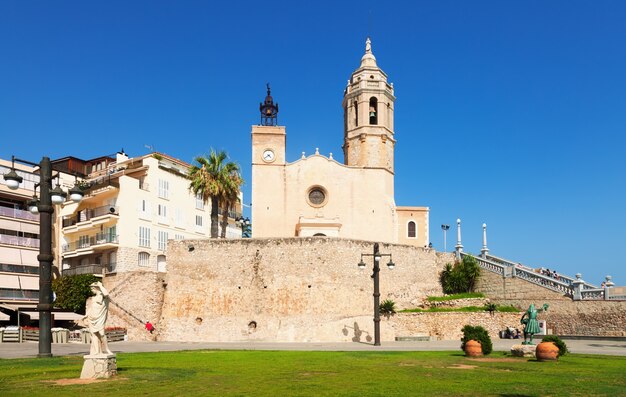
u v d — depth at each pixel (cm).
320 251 5038
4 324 5919
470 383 1833
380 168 6544
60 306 5675
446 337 4978
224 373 2098
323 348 3803
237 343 4622
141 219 6619
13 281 6253
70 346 3959
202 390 1670
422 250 5719
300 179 6372
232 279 5003
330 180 6406
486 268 5594
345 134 7100
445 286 5791
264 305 4934
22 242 6444
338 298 5000
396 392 1641
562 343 2792
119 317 5091
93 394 1588
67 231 6862
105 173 7125
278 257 5016
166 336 4947
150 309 5028
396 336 4953
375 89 6806
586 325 4612
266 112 6781
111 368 1958
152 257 6712
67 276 5844
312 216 6306
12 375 2000
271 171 6356
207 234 7788
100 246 6303
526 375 2055
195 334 4916
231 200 5878
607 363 2488
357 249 5219
